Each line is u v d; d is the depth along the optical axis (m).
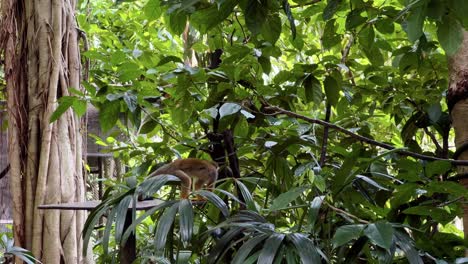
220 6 2.16
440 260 2.13
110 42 5.10
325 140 2.89
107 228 2.14
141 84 2.91
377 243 1.85
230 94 2.88
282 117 3.25
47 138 3.30
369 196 2.76
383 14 2.62
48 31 3.40
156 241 2.02
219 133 3.20
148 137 3.96
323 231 2.40
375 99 3.40
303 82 3.02
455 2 1.58
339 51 3.65
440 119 3.00
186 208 2.12
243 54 2.87
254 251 2.08
